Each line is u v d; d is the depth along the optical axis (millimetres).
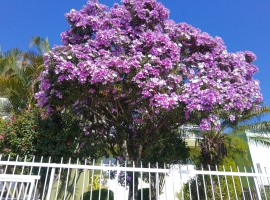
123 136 8047
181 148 10117
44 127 7656
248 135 10672
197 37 7664
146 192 9352
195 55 7383
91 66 5824
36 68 10047
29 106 8781
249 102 6629
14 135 7301
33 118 7699
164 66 6309
